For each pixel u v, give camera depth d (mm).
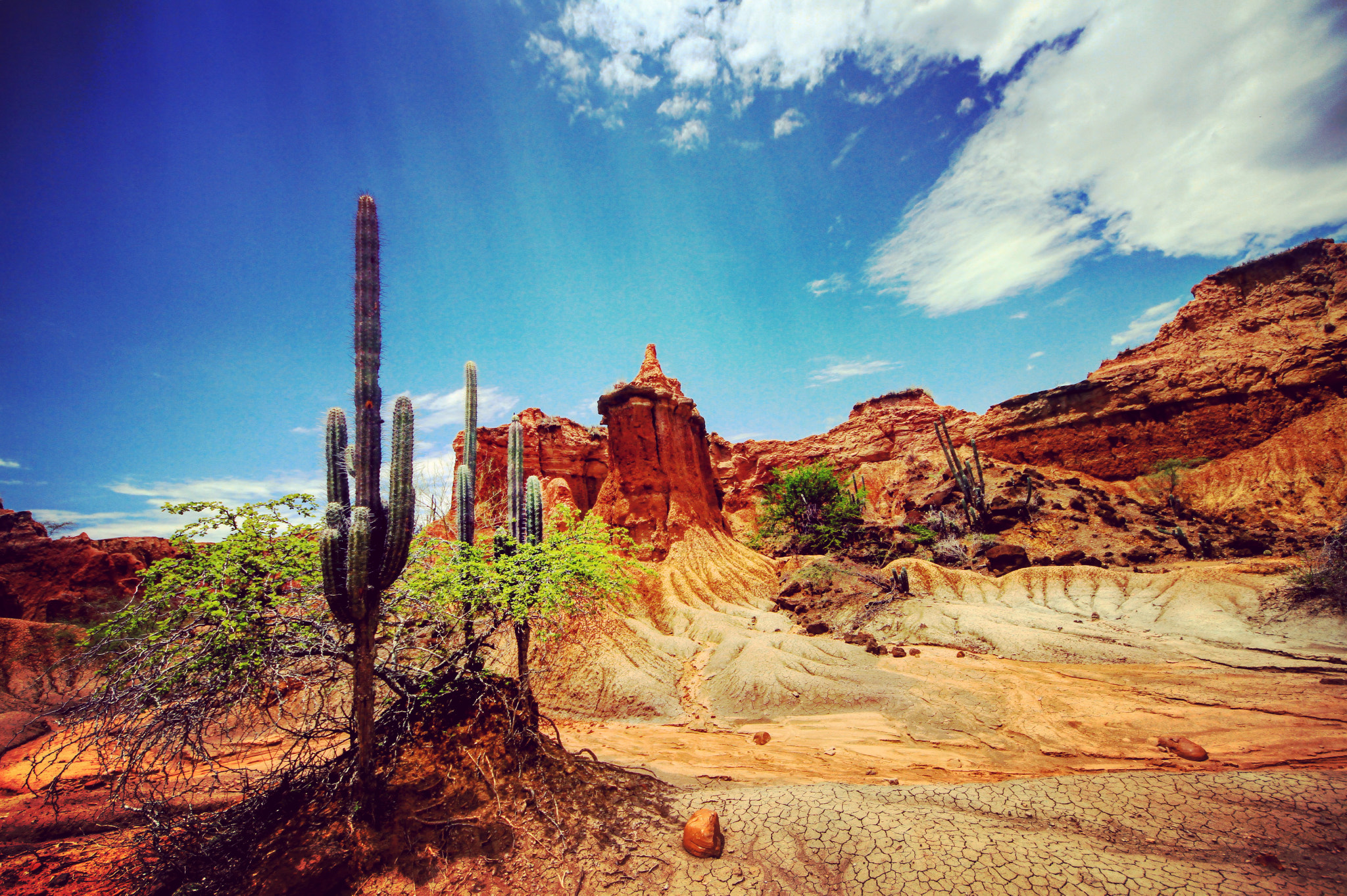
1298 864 7660
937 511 56656
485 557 13656
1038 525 47906
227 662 8562
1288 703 15914
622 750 17234
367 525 8727
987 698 19656
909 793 10281
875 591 38781
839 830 9133
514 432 15062
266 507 9578
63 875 9312
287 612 9453
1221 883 7359
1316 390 58469
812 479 59688
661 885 8375
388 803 9219
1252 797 9219
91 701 8062
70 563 37125
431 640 11906
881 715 19438
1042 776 13500
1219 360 65812
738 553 51750
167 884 8094
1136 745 14664
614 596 15672
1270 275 71312
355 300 9633
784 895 8039
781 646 27969
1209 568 31453
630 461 52531
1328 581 25047
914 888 7828
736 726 20328
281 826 8758
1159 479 63156
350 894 7977
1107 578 34719
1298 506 51469
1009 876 7785
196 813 10562
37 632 26984
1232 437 61500
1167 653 23000
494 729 10977
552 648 15281
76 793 12156
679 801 10680
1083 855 8070
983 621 29750
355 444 9258
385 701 11266
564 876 8547
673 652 30562
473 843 8930
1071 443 70438
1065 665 23312
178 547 9047
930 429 93688
